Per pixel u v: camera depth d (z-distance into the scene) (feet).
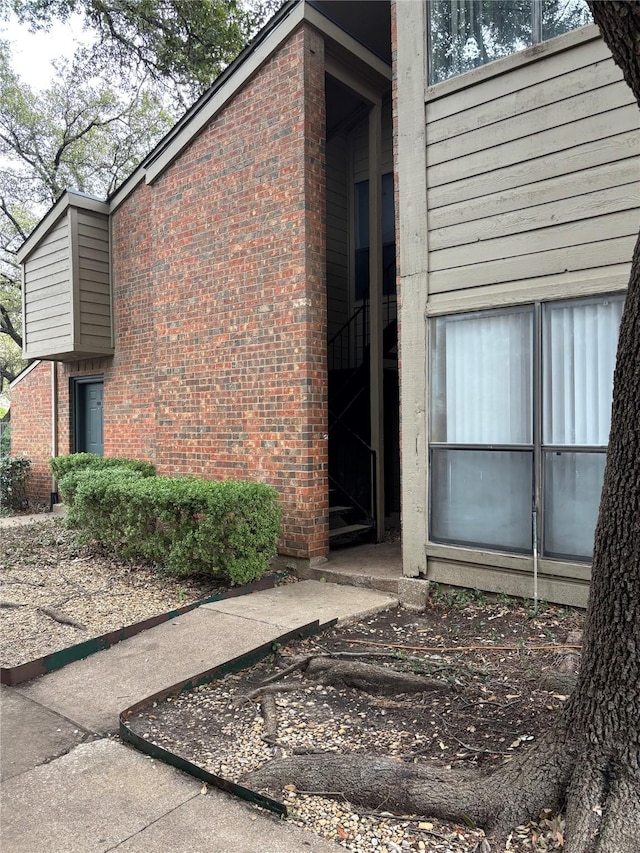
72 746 10.82
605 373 15.17
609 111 14.87
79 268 31.83
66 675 13.75
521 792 8.36
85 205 32.04
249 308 22.94
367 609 17.48
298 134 21.26
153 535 21.03
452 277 17.65
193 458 25.07
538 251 16.06
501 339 16.90
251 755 10.40
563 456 15.89
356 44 23.04
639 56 6.82
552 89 15.71
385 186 32.42
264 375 22.45
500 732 10.53
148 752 10.50
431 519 18.33
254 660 14.48
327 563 21.52
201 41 52.31
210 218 24.35
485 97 16.85
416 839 8.15
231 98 23.31
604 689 8.07
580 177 15.34
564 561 15.80
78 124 61.57
